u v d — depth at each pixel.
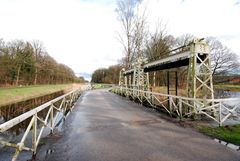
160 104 9.91
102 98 16.81
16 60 37.62
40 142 4.56
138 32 26.62
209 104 7.57
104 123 6.58
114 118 7.46
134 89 14.44
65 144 4.42
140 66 15.43
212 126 5.99
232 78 36.84
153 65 12.30
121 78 24.70
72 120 7.11
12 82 36.81
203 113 7.05
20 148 3.26
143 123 6.57
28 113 3.67
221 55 37.59
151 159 3.54
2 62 33.47
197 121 6.77
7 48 36.12
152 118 7.45
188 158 3.58
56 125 6.32
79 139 4.79
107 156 3.69
